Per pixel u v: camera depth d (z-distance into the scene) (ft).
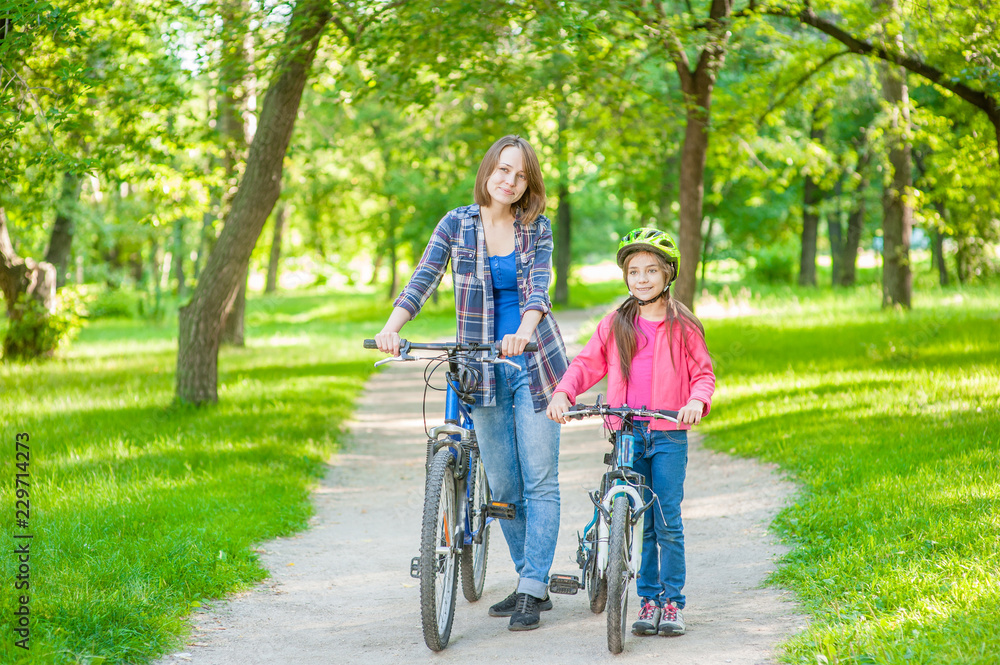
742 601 13.65
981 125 40.42
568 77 35.47
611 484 12.11
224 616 13.57
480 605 14.07
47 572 13.66
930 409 25.18
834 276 111.34
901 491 17.06
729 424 28.53
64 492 19.56
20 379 43.37
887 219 58.49
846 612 12.14
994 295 64.18
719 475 23.17
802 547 15.53
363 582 15.58
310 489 23.08
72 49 28.60
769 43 39.91
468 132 46.29
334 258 173.27
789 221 94.22
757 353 44.47
